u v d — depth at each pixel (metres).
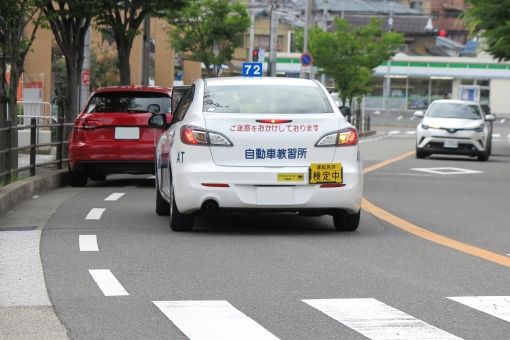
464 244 24.22
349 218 25.84
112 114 39.06
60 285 18.09
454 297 17.19
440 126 67.38
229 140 24.25
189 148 24.44
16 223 27.23
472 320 15.35
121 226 26.72
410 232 26.44
